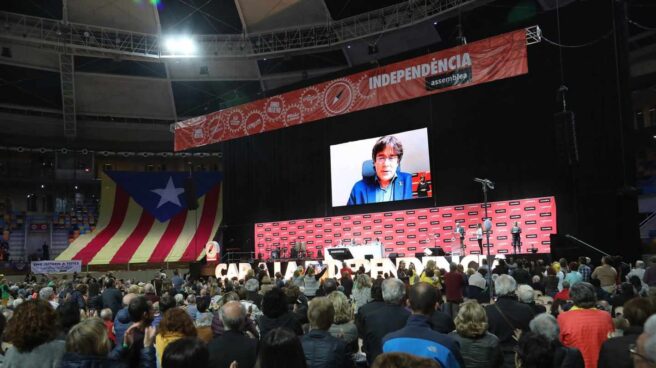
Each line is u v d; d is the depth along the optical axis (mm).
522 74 21062
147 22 30609
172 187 33344
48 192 41812
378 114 25188
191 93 36719
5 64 32438
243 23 30609
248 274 11867
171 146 39812
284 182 28469
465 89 22609
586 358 4449
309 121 25031
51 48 28953
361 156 25312
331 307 4062
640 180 29141
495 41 19828
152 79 35375
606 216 18422
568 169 19578
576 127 19391
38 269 25297
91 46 30219
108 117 37969
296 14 29859
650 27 26141
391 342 3480
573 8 19688
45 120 37281
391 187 24188
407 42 29859
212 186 33688
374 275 19828
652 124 29844
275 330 2988
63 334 4992
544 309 5891
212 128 28359
